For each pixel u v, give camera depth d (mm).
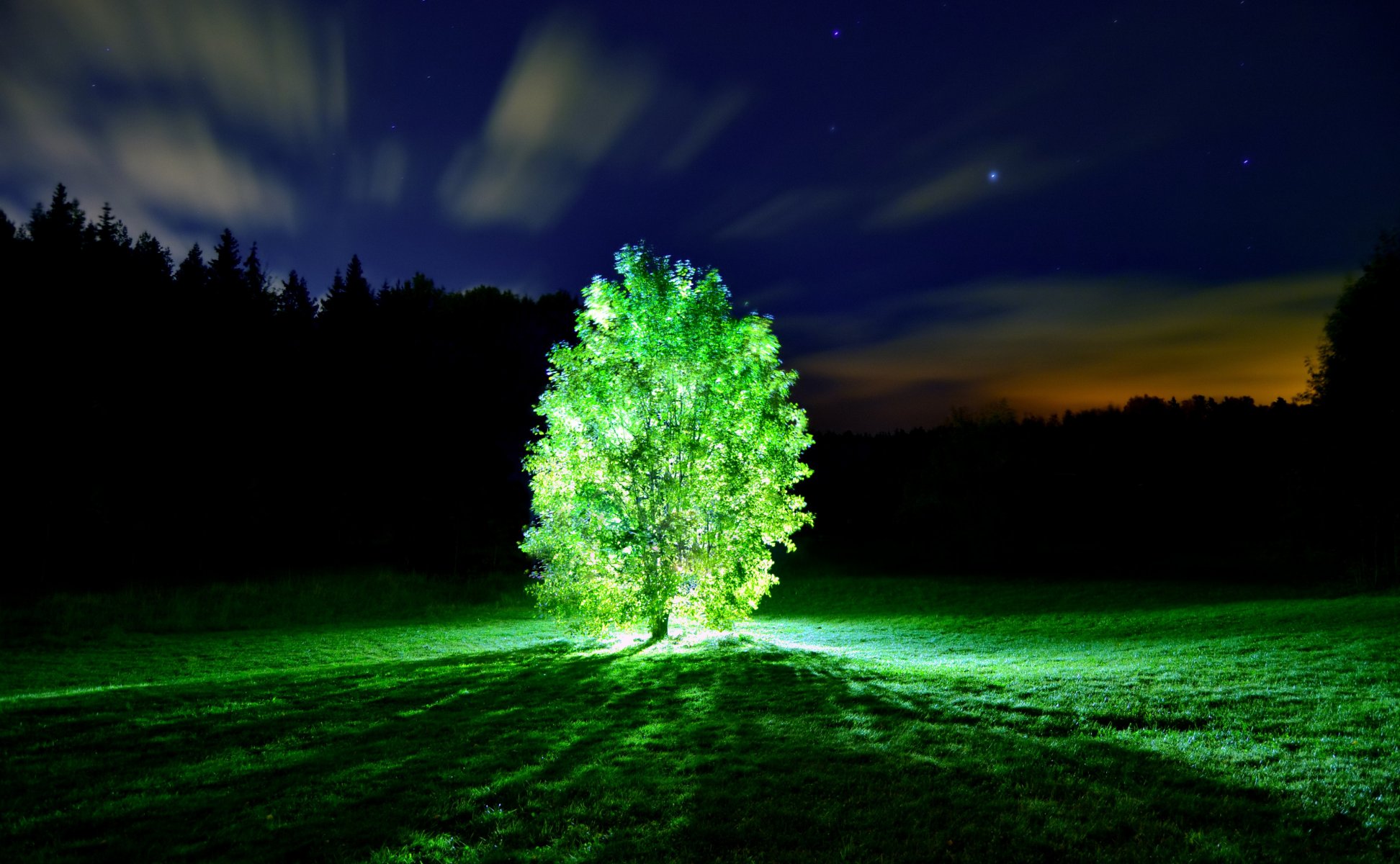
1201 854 5988
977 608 34438
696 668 14461
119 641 24500
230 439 48906
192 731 10016
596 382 18062
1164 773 7648
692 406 18094
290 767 8477
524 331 64438
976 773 7840
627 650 17953
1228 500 59062
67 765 8594
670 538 17281
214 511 46031
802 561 57281
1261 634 18469
